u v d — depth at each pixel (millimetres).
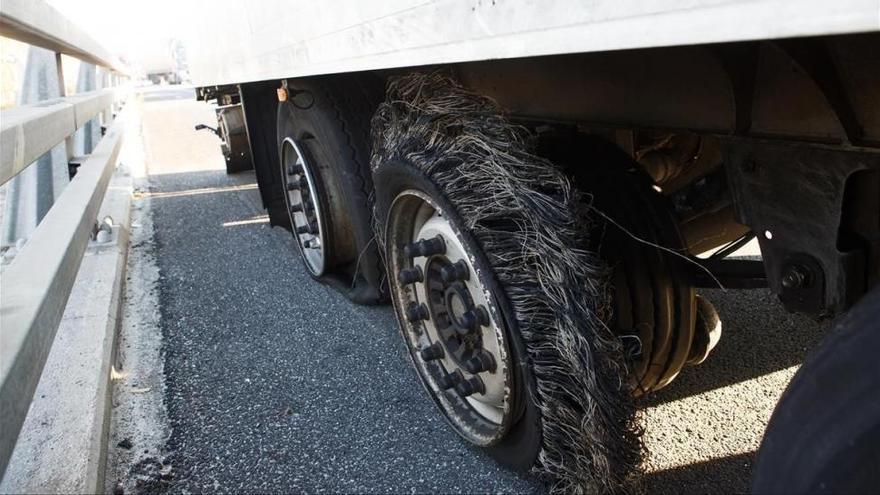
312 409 2920
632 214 2154
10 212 4316
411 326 2758
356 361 3299
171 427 2826
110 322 3408
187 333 3705
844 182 1357
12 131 2088
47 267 2025
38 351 1654
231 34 4039
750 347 3207
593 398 1803
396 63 1842
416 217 2549
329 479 2475
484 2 1385
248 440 2723
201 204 6656
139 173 8398
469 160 2053
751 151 1530
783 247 1535
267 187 5199
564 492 2039
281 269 4648
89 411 2633
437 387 2645
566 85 1963
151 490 2443
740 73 1396
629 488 1973
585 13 1120
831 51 1194
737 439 2551
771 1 835
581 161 2207
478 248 1965
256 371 3258
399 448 2629
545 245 1843
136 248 5281
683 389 2896
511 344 1954
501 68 2184
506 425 2135
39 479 2285
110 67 8820
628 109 1772
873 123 1230
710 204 2453
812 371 1188
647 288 2145
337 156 3244
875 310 1092
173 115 15531
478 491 2357
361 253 3379
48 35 3412
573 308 1810
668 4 968
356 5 2043
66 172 4512
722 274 2234
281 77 3076
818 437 1174
